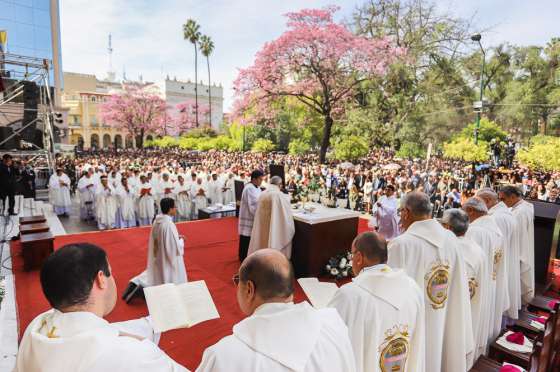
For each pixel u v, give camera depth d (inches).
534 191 440.8
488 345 145.3
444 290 110.2
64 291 49.0
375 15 966.4
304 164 817.5
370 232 86.7
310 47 722.8
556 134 740.7
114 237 330.0
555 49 757.9
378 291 78.2
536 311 179.3
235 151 1337.4
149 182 467.2
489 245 138.3
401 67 858.1
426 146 869.2
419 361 85.7
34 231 257.6
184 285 130.6
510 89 805.9
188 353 149.9
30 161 757.3
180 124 2033.7
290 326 51.4
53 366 44.4
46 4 924.6
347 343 56.7
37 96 555.2
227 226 376.2
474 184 466.3
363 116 898.7
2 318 173.6
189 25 1834.4
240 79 771.4
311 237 223.3
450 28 897.5
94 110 2292.1
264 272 55.5
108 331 49.5
